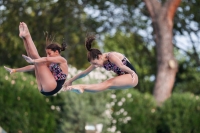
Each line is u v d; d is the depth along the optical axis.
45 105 30.69
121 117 32.75
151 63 49.16
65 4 43.75
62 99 31.20
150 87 50.97
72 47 45.03
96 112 31.50
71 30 43.19
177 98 34.22
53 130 31.02
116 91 33.06
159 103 35.22
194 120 33.78
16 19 43.41
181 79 51.72
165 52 38.81
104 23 45.34
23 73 31.02
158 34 39.19
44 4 42.47
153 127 33.75
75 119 31.02
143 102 33.62
